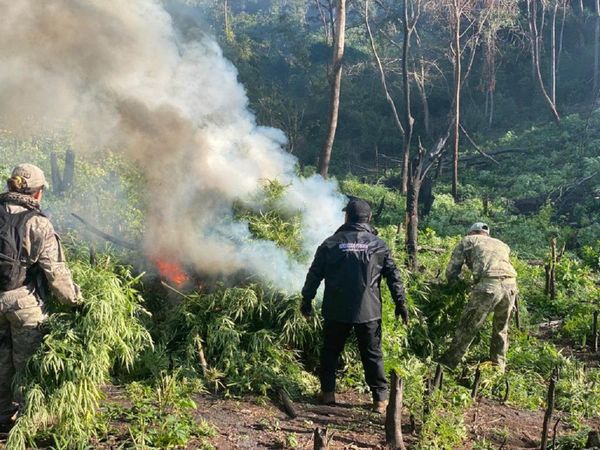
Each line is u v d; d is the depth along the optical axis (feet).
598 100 108.88
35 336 13.55
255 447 14.66
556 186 71.92
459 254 21.18
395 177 85.71
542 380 21.35
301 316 18.88
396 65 126.72
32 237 13.33
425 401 16.80
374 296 17.21
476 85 131.95
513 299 20.70
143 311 17.31
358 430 16.10
